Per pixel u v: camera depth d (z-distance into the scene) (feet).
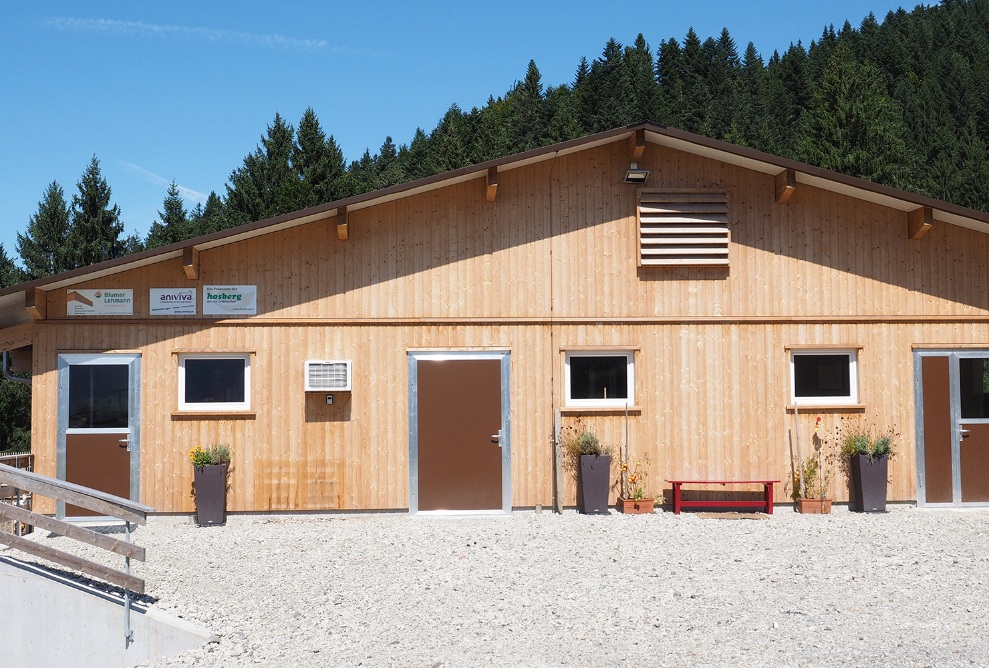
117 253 174.50
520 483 44.91
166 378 43.75
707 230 45.88
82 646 28.19
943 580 30.73
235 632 26.63
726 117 237.66
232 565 34.04
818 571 32.07
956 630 25.25
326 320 44.62
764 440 45.65
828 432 45.85
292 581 31.58
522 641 24.77
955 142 215.72
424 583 30.96
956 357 46.42
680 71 316.40
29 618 28.55
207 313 44.11
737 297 46.09
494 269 45.50
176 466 43.52
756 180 46.50
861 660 22.91
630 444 45.37
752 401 45.78
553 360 45.39
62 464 43.01
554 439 45.06
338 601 29.01
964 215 44.21
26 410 130.72
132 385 43.50
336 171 185.37
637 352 45.68
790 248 46.29
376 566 33.50
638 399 45.52
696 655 23.47
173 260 44.11
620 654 23.62
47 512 42.65
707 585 30.22
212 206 208.64
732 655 23.41
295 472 44.11
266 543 37.81
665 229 45.80
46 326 43.34
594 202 46.03
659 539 37.73
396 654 24.03
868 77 154.51
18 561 28.84
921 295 46.50
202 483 42.34
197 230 184.03
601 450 44.50
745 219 46.32
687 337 45.85
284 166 185.57
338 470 44.27
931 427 46.19
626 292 45.80
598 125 250.57
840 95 148.15
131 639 27.89
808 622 26.09
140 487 43.32
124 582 28.17
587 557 34.53
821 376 46.29
